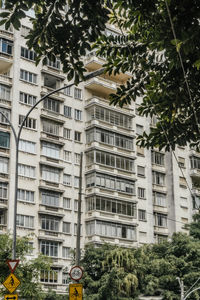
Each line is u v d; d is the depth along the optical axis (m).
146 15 9.76
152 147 12.21
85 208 50.00
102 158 51.31
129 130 54.50
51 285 45.38
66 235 47.84
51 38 10.66
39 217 46.47
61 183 48.75
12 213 44.53
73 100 52.22
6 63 48.47
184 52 8.62
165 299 40.91
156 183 56.84
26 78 49.00
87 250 42.81
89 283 40.59
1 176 44.94
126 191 52.69
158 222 55.72
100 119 52.44
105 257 41.94
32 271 30.64
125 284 39.84
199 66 9.38
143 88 12.17
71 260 44.78
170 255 42.66
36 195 46.75
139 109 12.13
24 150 46.94
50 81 51.75
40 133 48.53
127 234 51.28
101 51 11.75
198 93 11.11
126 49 11.59
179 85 11.00
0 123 46.03
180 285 38.06
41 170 47.72
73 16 10.41
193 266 42.38
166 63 11.38
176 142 11.98
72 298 17.06
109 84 54.22
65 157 50.03
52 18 10.43
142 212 53.88
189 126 11.75
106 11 10.30
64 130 50.69
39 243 45.78
